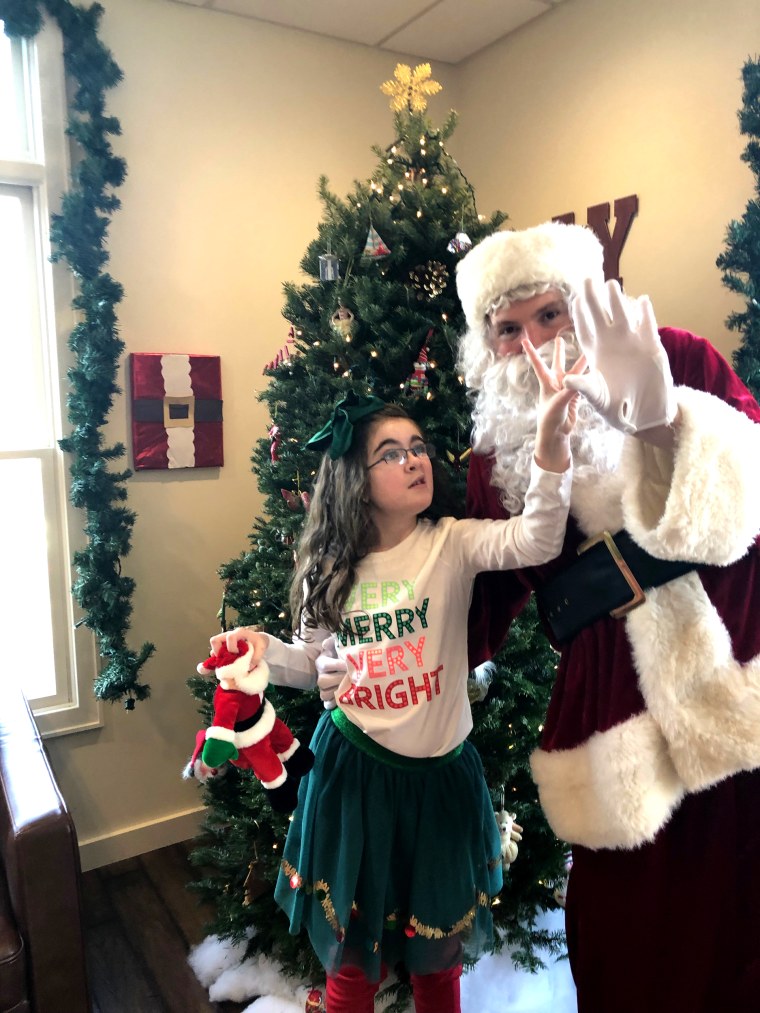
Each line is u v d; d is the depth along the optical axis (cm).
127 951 195
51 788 144
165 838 241
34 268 214
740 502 94
